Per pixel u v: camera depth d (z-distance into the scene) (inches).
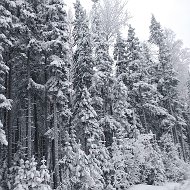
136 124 1211.2
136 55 1282.0
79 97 924.6
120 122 1070.4
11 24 697.0
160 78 1542.8
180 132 1684.3
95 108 1037.8
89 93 912.9
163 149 1339.8
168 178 1202.0
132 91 1240.2
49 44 776.3
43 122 940.6
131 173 1012.5
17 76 855.7
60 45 800.3
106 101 1046.4
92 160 816.9
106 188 860.6
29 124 748.0
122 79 1214.3
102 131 962.7
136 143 1042.7
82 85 932.0
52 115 814.5
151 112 1328.7
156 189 930.7
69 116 893.8
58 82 797.2
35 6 830.5
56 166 738.2
